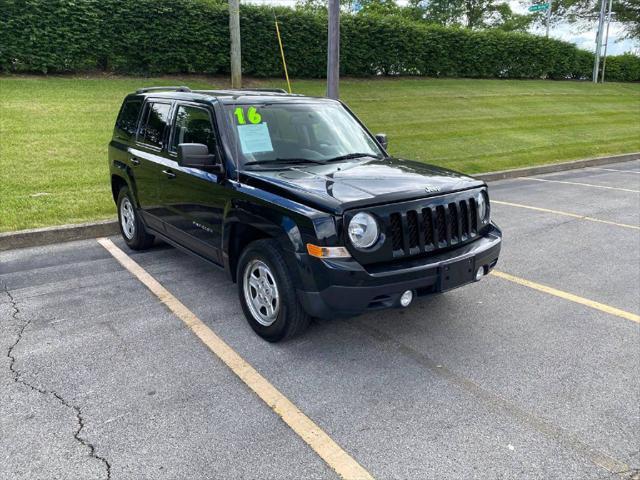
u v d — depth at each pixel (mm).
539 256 6418
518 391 3523
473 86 23328
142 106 5961
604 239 7160
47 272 5559
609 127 19000
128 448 2912
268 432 3068
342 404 3352
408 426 3139
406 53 22609
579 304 4992
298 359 3902
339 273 3488
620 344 4207
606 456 2910
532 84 26359
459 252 3969
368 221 3586
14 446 2908
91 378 3596
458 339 4250
